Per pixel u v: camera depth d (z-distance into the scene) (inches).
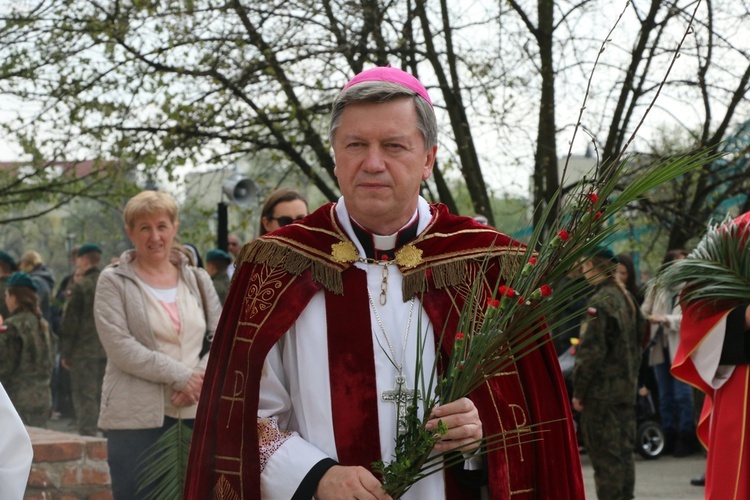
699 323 177.6
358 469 92.8
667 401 374.9
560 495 99.6
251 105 449.4
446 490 98.5
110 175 474.9
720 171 474.9
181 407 179.2
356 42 425.7
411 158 96.9
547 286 91.7
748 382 175.2
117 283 181.9
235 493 96.0
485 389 97.6
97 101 449.4
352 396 97.0
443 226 103.8
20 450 91.5
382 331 98.9
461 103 451.5
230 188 410.6
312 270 100.2
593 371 257.6
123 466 179.2
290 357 99.4
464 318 95.1
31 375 307.4
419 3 419.2
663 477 339.6
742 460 174.6
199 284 191.6
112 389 178.9
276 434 97.0
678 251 337.7
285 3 426.0
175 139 455.5
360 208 97.9
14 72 446.9
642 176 95.9
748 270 176.1
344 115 97.0
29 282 310.7
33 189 502.6
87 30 440.5
